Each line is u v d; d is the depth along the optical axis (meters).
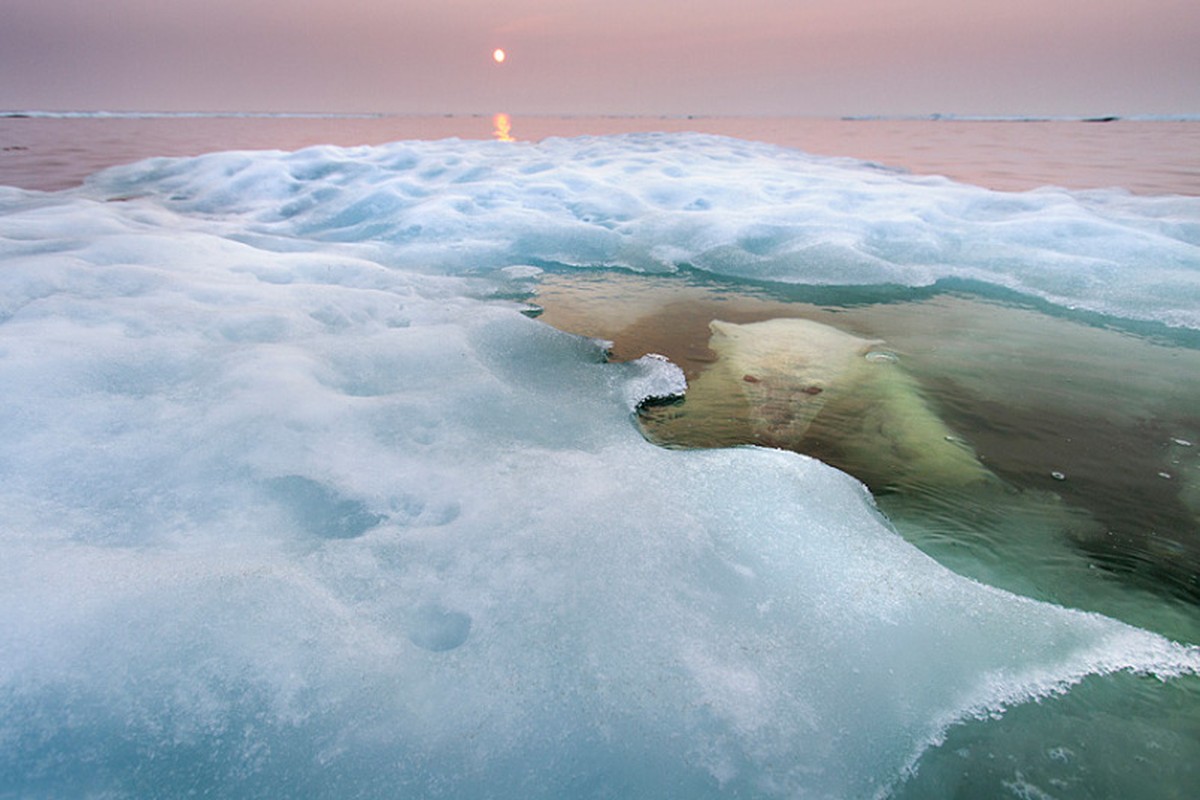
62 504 2.03
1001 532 2.35
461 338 3.67
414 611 1.72
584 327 4.54
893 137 21.08
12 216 6.15
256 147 15.30
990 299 5.14
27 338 2.95
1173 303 4.61
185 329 3.35
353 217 7.57
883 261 5.78
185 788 1.28
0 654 1.42
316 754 1.35
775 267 5.92
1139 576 2.12
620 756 1.39
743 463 2.57
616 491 2.29
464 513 2.13
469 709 1.47
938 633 1.77
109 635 1.50
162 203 8.15
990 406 3.31
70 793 1.25
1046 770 1.43
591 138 14.20
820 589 1.91
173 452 2.33
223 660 1.48
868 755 1.44
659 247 6.56
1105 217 6.64
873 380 3.62
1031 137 20.67
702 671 1.59
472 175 8.95
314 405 2.66
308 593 1.71
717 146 12.90
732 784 1.35
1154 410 3.25
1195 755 1.47
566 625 1.70
